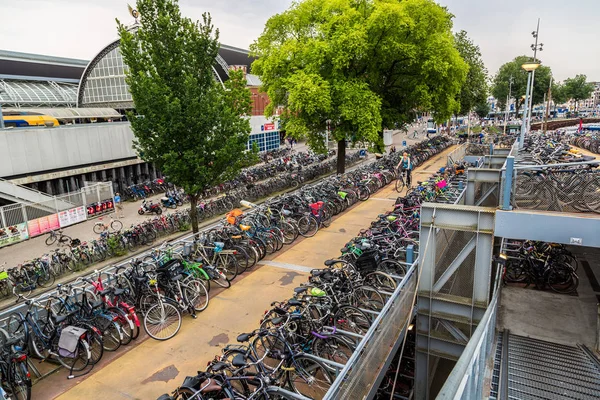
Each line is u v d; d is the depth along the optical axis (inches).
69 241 566.9
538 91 2284.7
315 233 429.4
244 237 350.3
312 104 562.9
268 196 716.7
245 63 1662.2
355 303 246.5
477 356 125.0
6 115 1002.7
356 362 169.9
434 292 264.4
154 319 254.5
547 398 179.5
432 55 595.5
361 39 561.3
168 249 301.7
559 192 239.0
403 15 566.6
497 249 369.1
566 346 246.8
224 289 310.5
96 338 225.1
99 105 1305.4
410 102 709.9
